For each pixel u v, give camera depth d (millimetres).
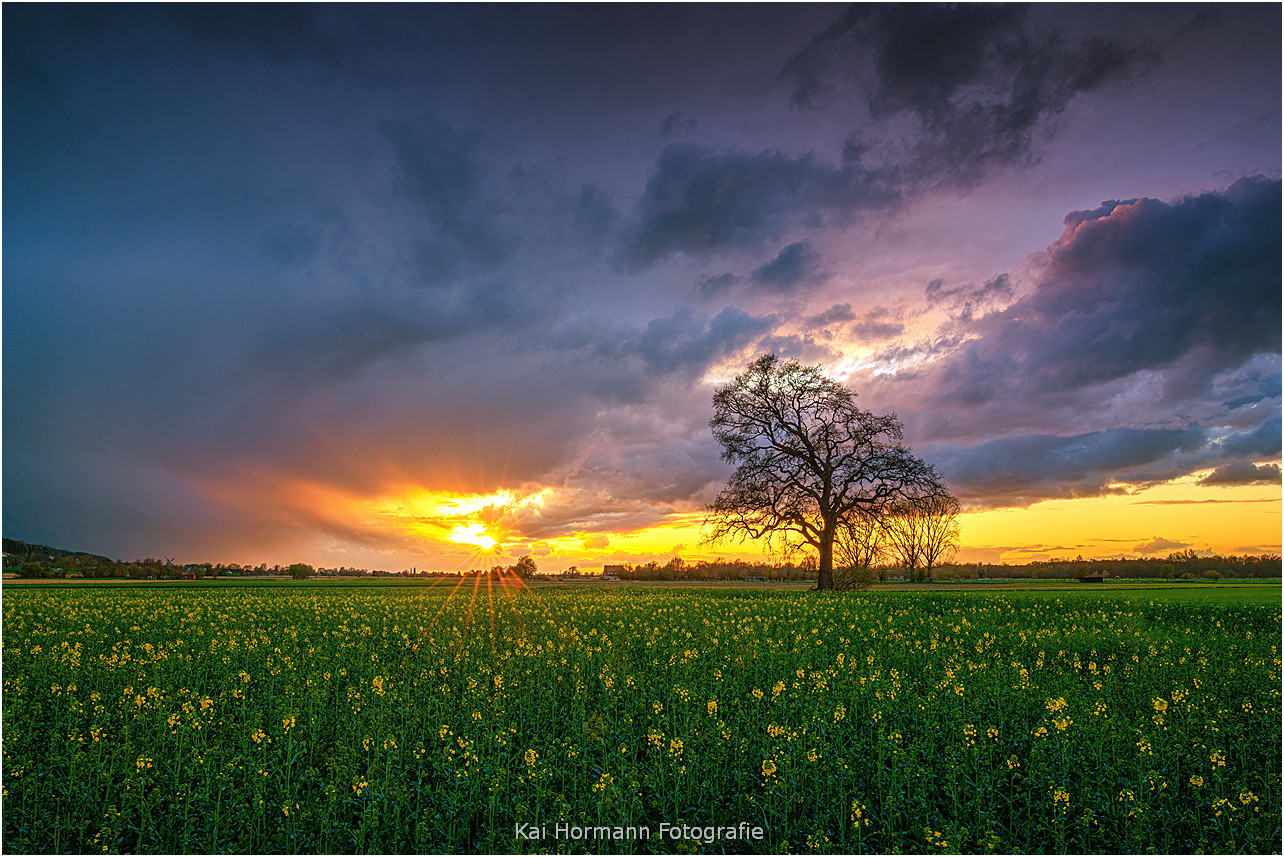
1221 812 7188
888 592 38875
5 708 11062
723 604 29078
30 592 44031
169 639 18688
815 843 6934
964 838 7074
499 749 9508
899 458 40094
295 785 8266
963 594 35844
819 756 8859
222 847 7016
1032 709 11328
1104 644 17938
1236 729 9852
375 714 11016
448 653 16766
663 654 16469
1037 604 28062
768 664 14719
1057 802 7238
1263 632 19875
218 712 11414
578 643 16891
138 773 8305
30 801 8039
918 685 13258
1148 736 9289
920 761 9133
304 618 23562
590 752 9641
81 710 11047
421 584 75500
